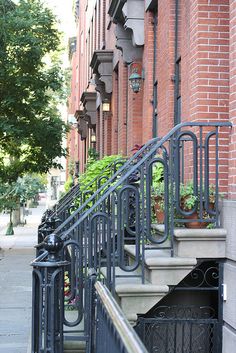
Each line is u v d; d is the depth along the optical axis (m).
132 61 12.40
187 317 6.12
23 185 30.50
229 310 5.43
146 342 5.83
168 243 6.32
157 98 10.35
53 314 4.96
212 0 6.97
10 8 20.14
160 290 5.41
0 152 23.09
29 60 20.17
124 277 5.95
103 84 18.30
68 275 7.53
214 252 5.55
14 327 8.60
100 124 21.34
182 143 6.77
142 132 12.19
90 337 4.46
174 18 8.97
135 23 11.70
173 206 5.70
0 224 45.94
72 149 40.84
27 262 18.25
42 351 5.06
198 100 6.93
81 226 6.63
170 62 8.92
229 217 5.45
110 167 9.57
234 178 5.57
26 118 21.09
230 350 5.38
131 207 7.25
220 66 6.95
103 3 20.75
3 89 20.61
